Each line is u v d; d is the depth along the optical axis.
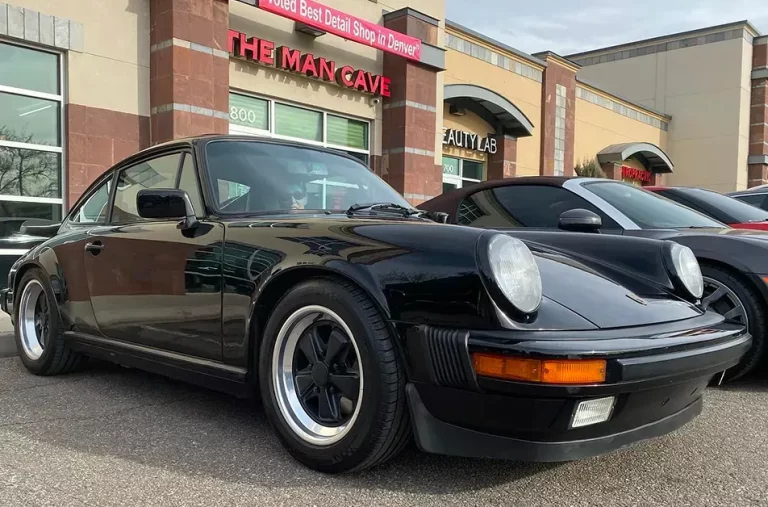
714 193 5.77
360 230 2.47
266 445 2.78
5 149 7.24
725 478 2.50
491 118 14.97
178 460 2.60
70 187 7.64
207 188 3.04
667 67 24.89
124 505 2.19
